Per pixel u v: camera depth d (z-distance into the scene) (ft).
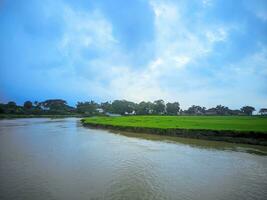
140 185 48.39
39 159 68.95
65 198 41.04
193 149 90.02
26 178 51.37
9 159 68.54
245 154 80.48
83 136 129.59
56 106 599.98
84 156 74.38
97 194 43.21
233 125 136.56
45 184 47.80
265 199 42.14
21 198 40.68
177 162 68.33
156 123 174.29
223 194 44.27
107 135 136.87
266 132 100.73
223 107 579.48
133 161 68.80
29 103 542.16
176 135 130.31
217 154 80.38
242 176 55.31
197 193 44.62
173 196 42.96
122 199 41.19
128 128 161.58
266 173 57.88
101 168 60.54
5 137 119.14
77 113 592.19
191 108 612.29
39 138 116.67
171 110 525.75
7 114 410.31
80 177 52.75
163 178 53.26
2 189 44.86
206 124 149.79
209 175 55.88
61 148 88.02
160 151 85.35
